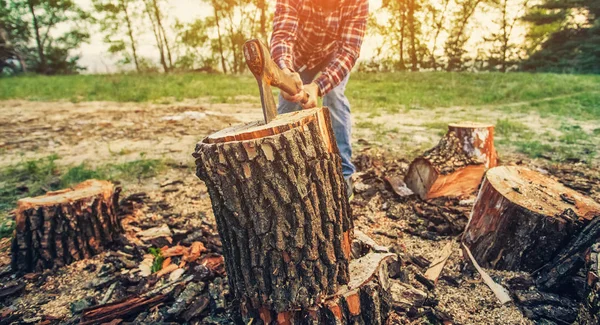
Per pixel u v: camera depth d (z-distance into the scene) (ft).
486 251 8.25
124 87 49.49
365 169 14.87
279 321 5.82
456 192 12.03
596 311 5.46
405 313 6.86
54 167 16.28
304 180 5.49
